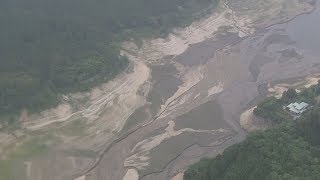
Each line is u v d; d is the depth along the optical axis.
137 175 139.50
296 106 155.12
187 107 171.00
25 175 134.00
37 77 157.75
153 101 171.38
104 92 167.12
